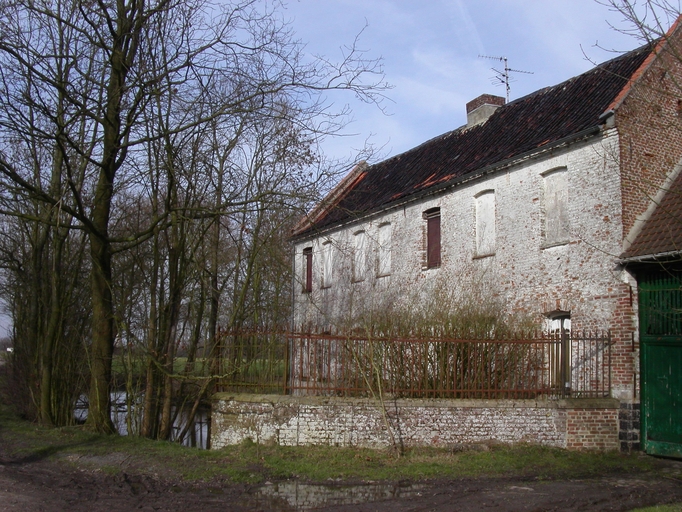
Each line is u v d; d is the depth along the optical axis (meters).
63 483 8.91
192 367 13.42
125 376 14.09
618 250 12.65
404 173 22.06
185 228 13.98
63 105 12.68
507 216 15.71
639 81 13.36
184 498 8.45
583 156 13.72
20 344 17.62
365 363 12.03
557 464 10.81
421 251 19.00
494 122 19.44
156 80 11.61
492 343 12.30
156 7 11.79
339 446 11.52
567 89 17.00
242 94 12.53
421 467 10.32
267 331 12.37
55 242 14.55
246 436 11.80
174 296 13.86
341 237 23.36
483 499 8.51
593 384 12.79
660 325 12.01
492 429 11.84
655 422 11.93
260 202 12.70
